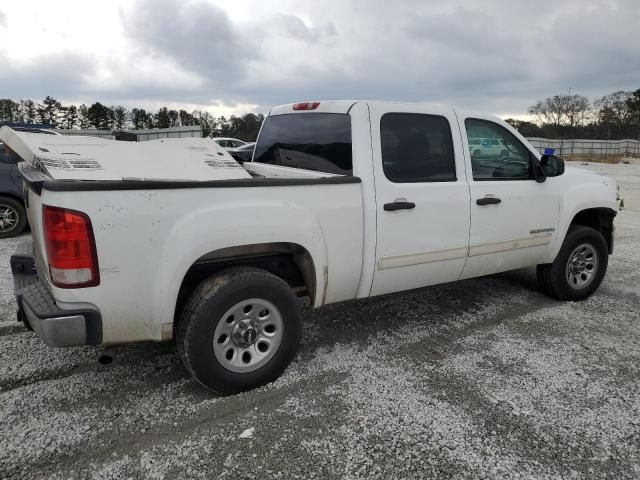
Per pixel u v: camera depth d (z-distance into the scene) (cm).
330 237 321
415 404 294
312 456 246
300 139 392
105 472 231
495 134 417
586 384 322
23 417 272
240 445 253
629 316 450
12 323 402
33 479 226
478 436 265
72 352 353
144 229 255
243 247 304
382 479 232
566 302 486
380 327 414
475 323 427
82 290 245
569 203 458
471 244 394
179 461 240
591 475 237
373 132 343
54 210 236
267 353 306
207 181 272
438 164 377
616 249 740
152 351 358
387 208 341
